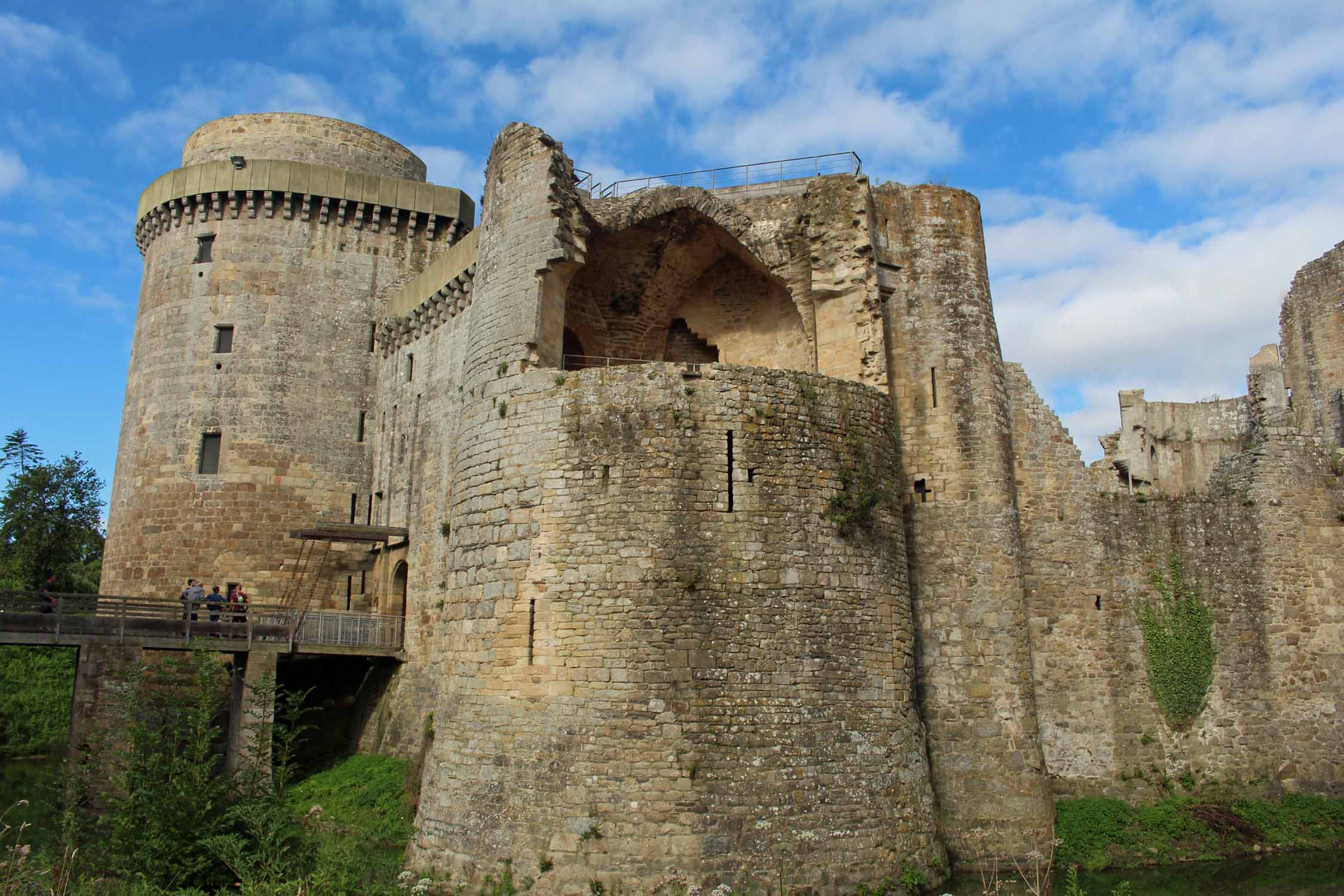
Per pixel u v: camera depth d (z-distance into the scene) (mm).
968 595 23250
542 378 21094
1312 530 27438
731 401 20172
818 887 18062
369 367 36500
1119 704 25828
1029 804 22297
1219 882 21484
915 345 24625
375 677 31359
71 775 19578
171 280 37156
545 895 17703
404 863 20250
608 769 18234
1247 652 26453
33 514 51469
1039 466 26797
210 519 34344
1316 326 38469
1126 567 26625
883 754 19719
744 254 25938
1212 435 38750
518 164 23688
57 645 26500
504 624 19984
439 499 29609
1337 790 25781
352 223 37281
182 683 20797
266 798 18234
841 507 20500
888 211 25344
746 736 18562
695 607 18953
